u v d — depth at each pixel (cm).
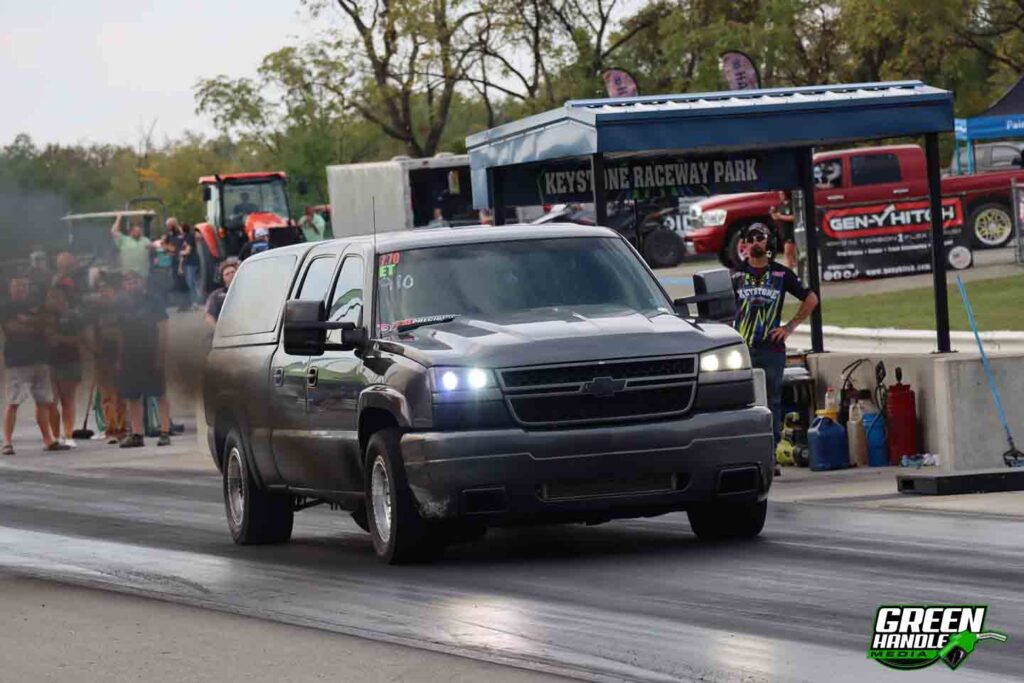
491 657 1218
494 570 1670
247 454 2069
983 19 9281
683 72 9300
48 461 3666
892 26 8800
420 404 1662
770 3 9119
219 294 3631
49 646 1362
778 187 3006
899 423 2533
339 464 1850
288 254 2072
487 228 1906
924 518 1903
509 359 1650
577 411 1655
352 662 1230
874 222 4944
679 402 1672
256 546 2073
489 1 9312
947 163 10225
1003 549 1628
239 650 1306
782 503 2150
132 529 2281
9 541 2162
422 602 1493
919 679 1099
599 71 9394
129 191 18638
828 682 1098
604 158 2959
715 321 1833
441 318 1791
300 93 10194
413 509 1703
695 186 2975
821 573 1527
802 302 2436
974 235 5594
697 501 1677
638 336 1678
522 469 1630
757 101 2705
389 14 9544
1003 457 2270
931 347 3234
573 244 1866
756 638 1245
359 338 1794
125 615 1493
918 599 1371
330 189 7362
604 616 1367
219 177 7969
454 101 10781
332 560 1855
